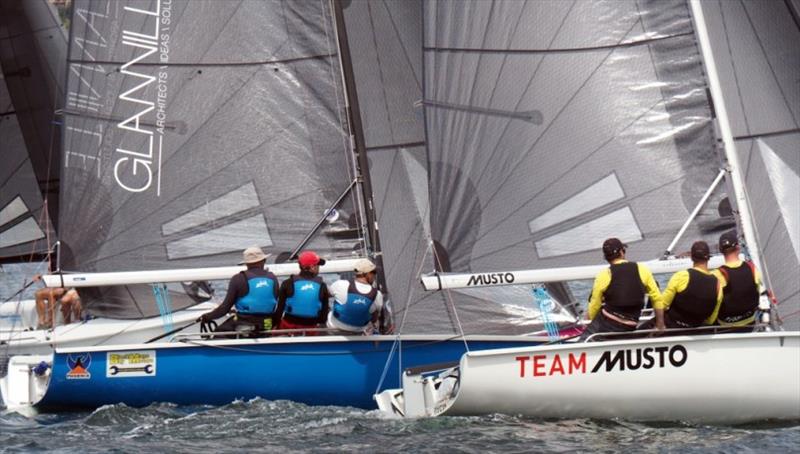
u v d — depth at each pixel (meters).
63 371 44.41
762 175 44.25
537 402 40.62
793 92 44.22
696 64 44.16
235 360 44.97
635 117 44.41
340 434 40.12
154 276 48.66
